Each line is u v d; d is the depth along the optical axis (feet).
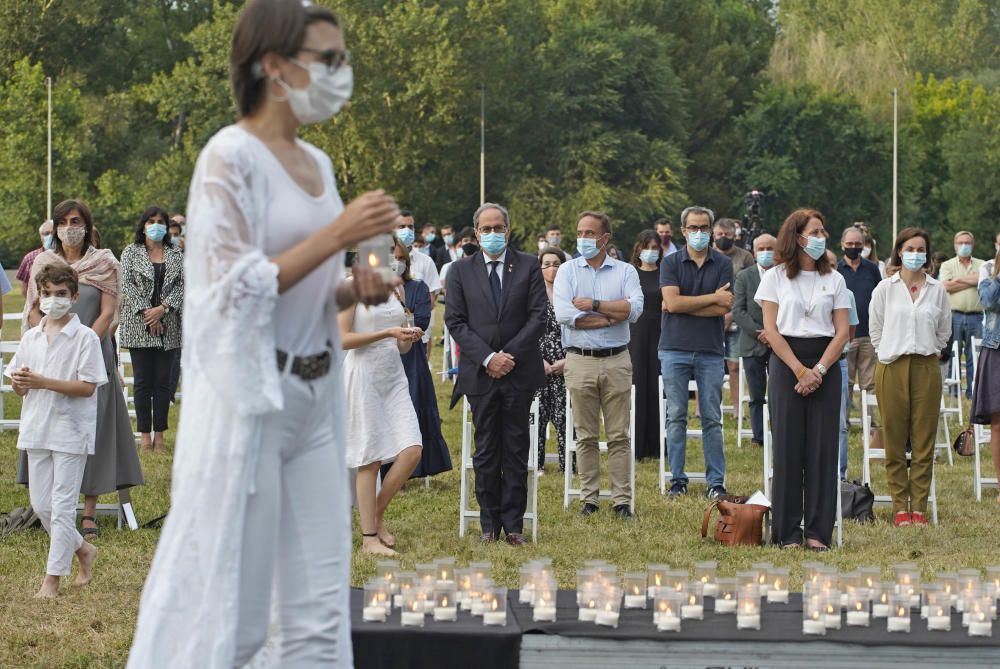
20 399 61.98
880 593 21.50
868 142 256.52
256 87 14.38
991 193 261.44
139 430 47.44
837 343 33.06
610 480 37.96
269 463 14.15
